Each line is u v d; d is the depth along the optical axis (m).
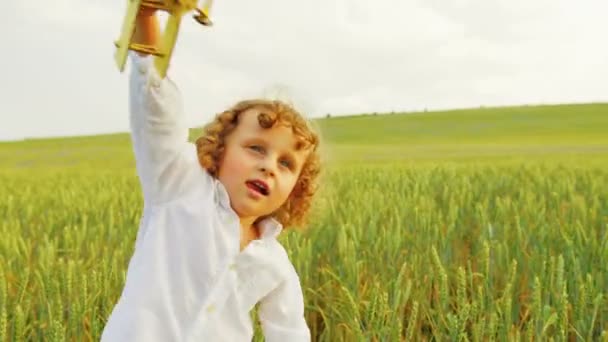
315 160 2.49
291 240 4.63
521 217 5.66
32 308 3.72
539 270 4.10
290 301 2.52
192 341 2.13
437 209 7.02
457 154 29.95
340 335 3.55
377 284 3.05
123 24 1.64
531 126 52.59
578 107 63.19
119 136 56.28
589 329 3.40
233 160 2.23
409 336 3.06
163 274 2.16
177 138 2.11
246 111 2.27
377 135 51.66
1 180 15.04
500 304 3.65
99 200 7.90
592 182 8.95
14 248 4.59
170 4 1.63
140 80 1.95
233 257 2.23
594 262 4.25
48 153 40.28
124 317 2.13
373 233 4.85
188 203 2.21
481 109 66.06
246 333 2.33
